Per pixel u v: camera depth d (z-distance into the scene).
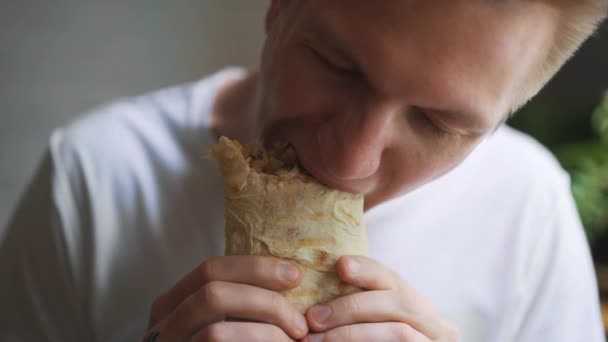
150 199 0.51
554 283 0.57
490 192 0.56
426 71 0.32
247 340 0.36
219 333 0.36
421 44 0.31
